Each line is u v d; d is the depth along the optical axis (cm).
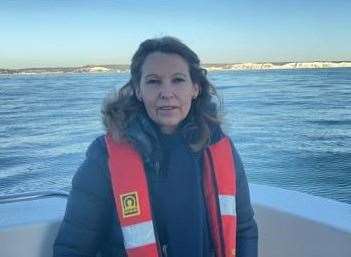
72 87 13250
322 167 2166
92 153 156
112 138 155
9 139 3497
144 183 151
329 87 10150
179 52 158
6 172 2345
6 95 9838
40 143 3253
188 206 152
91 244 154
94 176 153
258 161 2317
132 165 151
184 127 159
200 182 157
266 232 192
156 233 151
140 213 150
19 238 167
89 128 3938
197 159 157
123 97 161
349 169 2109
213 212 159
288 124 3825
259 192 210
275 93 8050
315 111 4947
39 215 176
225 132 170
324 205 193
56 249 153
